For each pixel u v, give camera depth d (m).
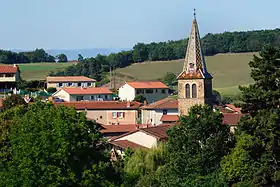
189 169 103.62
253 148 102.62
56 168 85.38
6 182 85.56
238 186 100.69
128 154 114.62
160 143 115.69
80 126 90.75
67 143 86.44
